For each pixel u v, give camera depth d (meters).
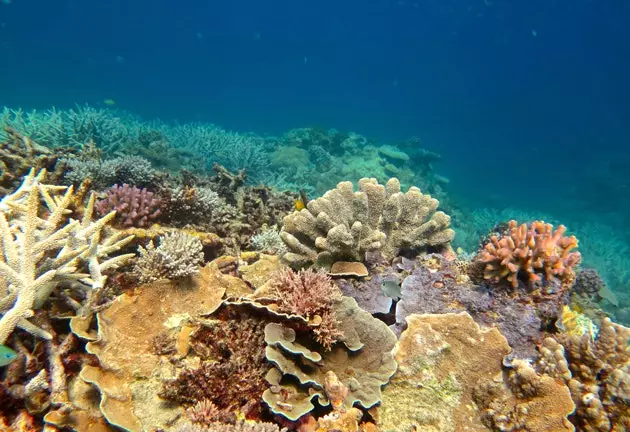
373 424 0.72
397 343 0.81
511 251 0.92
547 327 0.90
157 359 0.73
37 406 0.64
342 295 0.87
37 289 0.69
